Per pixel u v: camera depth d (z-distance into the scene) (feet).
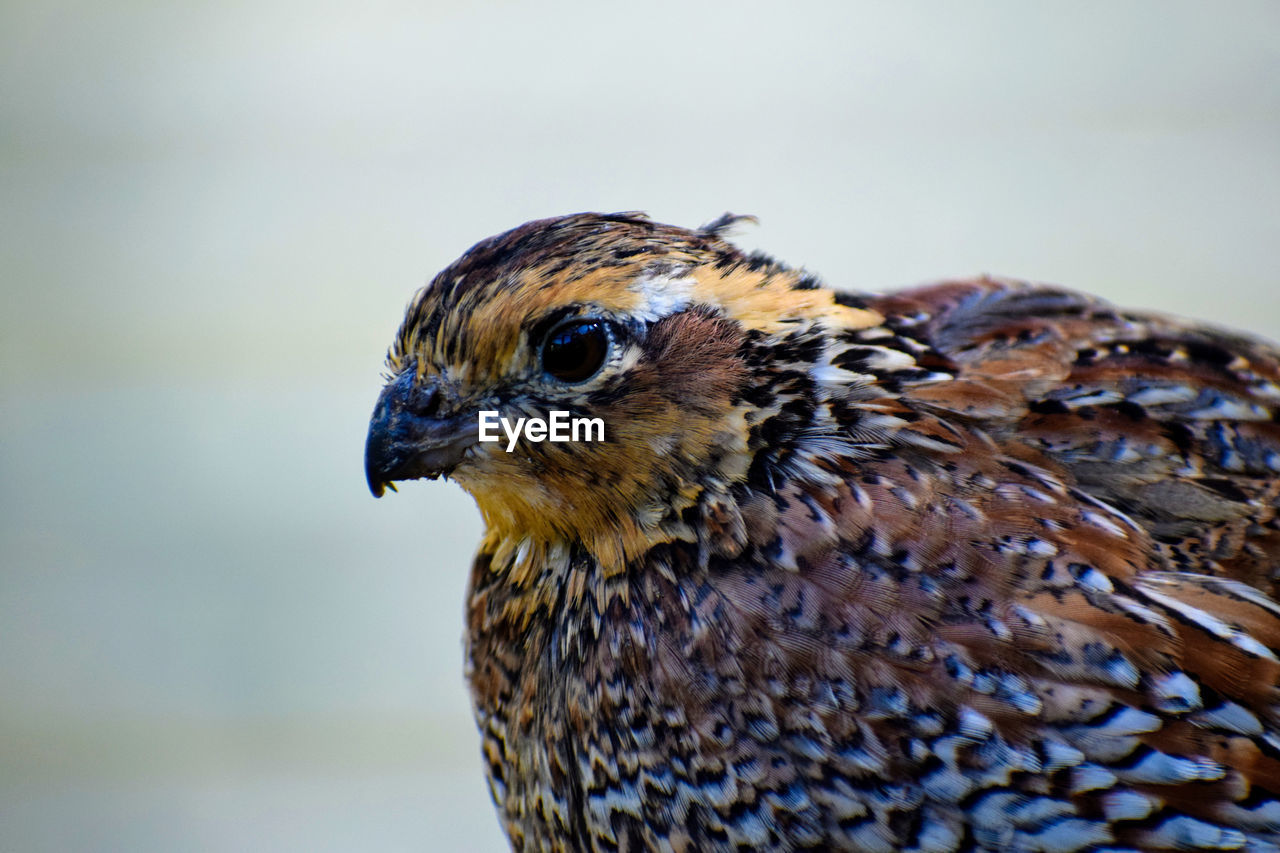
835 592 3.82
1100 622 3.81
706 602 3.83
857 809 3.81
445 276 3.86
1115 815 3.80
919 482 3.83
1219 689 3.81
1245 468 3.87
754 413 3.83
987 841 3.80
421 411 3.85
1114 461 3.86
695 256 3.85
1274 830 3.80
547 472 3.84
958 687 3.80
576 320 3.83
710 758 3.82
